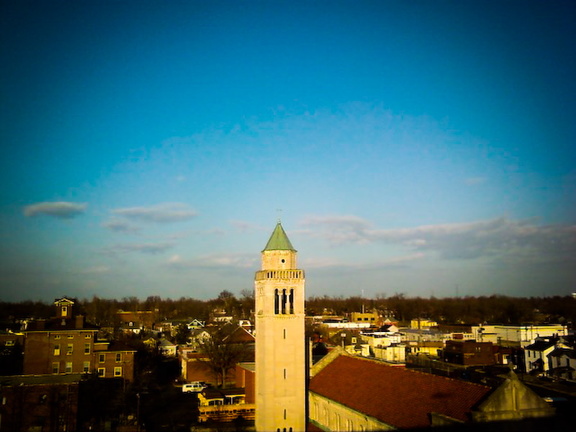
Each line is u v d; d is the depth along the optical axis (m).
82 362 111.75
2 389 77.69
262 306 77.50
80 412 86.12
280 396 74.62
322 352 110.31
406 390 63.81
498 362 151.62
